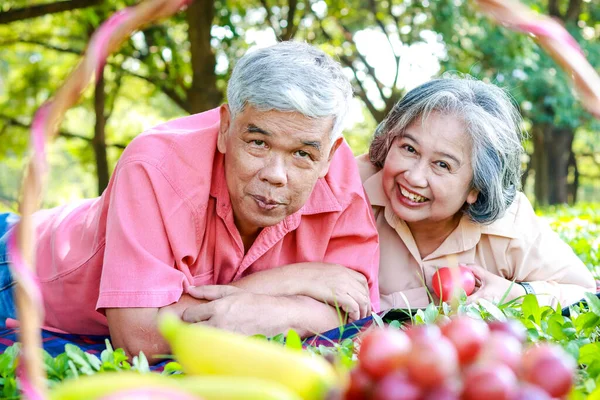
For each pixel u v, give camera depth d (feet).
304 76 6.75
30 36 37.29
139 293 7.18
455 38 33.83
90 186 75.66
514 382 3.53
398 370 3.60
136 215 7.50
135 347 7.22
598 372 5.11
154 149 7.78
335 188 8.71
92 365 5.39
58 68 42.91
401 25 39.27
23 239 3.86
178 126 8.66
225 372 3.84
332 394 3.68
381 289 10.02
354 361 5.10
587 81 4.93
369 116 60.44
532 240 10.02
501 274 10.07
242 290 7.68
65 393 3.50
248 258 8.45
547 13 42.34
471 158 8.85
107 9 30.30
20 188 3.99
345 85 7.21
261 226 7.61
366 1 39.11
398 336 3.77
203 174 7.79
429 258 9.93
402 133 9.00
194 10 29.68
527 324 6.31
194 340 3.96
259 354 3.84
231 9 33.71
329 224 8.68
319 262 8.59
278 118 6.82
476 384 3.46
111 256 7.37
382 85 41.39
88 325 8.66
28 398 3.54
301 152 7.08
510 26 5.07
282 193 7.21
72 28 38.14
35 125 4.07
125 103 54.65
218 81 34.27
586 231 15.98
